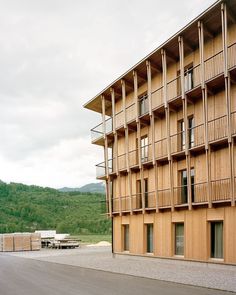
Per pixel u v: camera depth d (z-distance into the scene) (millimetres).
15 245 46156
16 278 18766
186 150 24438
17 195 114375
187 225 24875
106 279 17891
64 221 94188
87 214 97938
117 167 32125
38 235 47938
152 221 28422
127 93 33531
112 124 32812
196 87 23719
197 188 24188
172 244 26281
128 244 32062
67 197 115750
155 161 27359
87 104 36781
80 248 48188
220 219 22312
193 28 24141
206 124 22797
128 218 31547
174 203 25781
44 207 104312
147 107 30422
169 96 27500
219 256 22609
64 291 14383
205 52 24875
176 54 27281
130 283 16422
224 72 21578
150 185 29250
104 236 75938
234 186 20891
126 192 32375
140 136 29344
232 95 22578
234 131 21703
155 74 29688
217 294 13352
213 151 23344
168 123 26062
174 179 26625
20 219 97688
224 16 21703
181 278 17750
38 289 15008
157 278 17984
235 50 22203
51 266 25047
